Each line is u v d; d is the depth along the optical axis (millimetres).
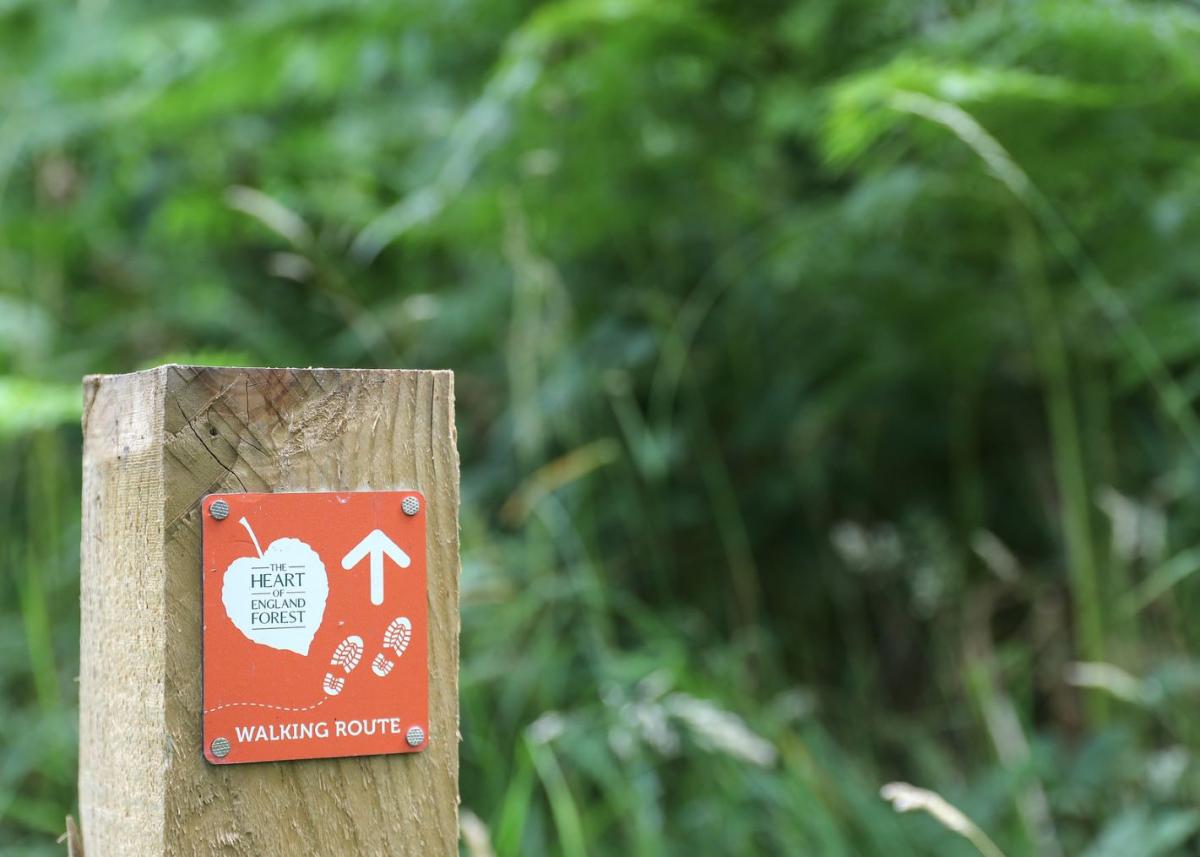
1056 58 2553
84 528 1438
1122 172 2678
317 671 1151
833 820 2457
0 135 3473
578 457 2881
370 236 3033
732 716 2324
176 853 1104
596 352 3205
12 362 3070
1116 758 2551
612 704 2393
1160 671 2639
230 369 1141
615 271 3492
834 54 2992
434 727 1193
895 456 3584
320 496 1161
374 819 1169
